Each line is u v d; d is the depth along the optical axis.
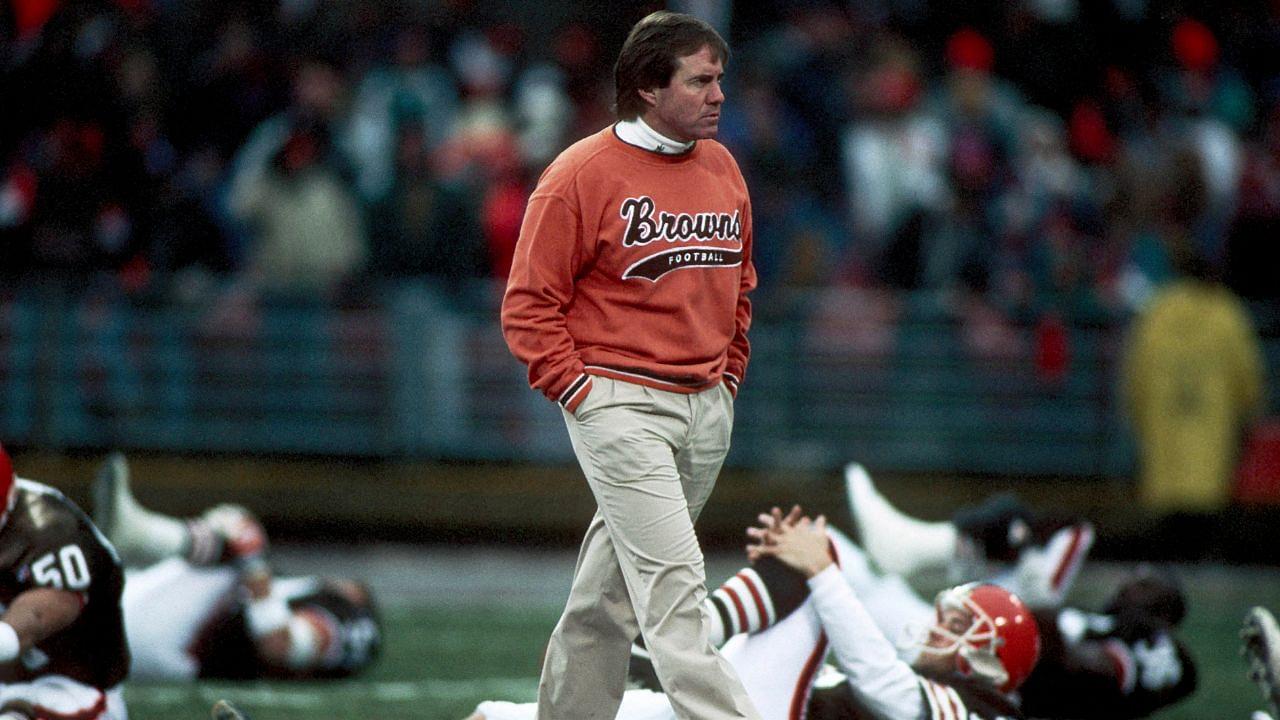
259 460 48.47
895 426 49.12
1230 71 60.72
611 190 18.16
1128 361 46.72
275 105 51.69
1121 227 52.22
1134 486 49.06
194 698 26.95
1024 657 21.08
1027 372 49.25
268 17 53.41
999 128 52.81
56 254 48.44
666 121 18.19
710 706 17.77
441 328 49.03
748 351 19.50
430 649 33.38
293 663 28.39
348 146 51.41
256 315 48.53
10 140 49.31
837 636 20.00
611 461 18.09
